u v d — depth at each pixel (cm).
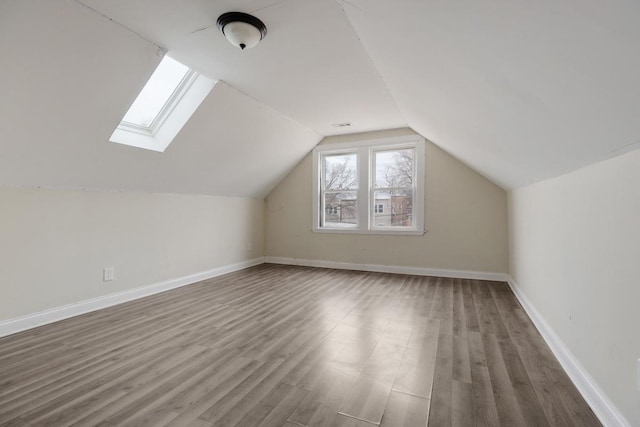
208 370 177
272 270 479
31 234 246
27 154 221
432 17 114
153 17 184
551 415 140
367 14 156
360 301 312
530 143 179
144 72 223
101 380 167
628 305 121
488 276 405
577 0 65
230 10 179
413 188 452
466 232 416
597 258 148
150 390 157
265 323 252
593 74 86
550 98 116
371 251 471
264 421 134
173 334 229
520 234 319
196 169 362
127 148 274
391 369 179
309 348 206
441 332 233
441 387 161
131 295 321
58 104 205
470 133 245
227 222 464
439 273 429
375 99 327
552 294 213
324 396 153
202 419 135
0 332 226
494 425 133
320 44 218
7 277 232
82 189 281
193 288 368
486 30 101
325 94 312
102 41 190
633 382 117
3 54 165
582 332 163
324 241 505
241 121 340
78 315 273
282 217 537
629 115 93
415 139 439
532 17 81
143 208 338
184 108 290
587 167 158
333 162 506
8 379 167
